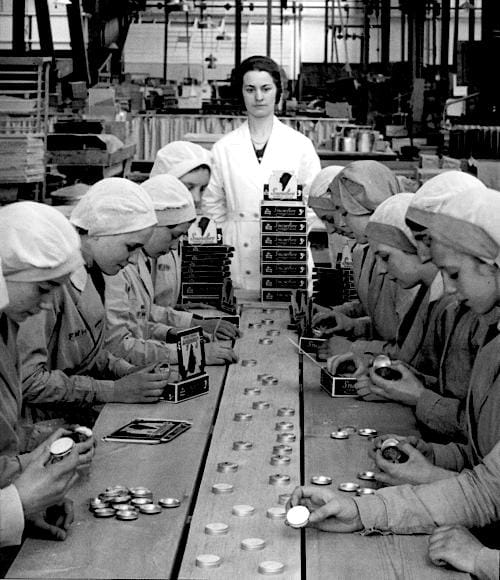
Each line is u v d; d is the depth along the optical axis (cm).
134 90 1709
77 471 299
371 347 464
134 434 343
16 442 320
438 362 411
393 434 336
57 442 268
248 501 289
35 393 377
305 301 520
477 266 291
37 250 301
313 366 457
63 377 384
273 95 687
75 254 310
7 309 307
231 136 693
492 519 272
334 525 269
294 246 618
